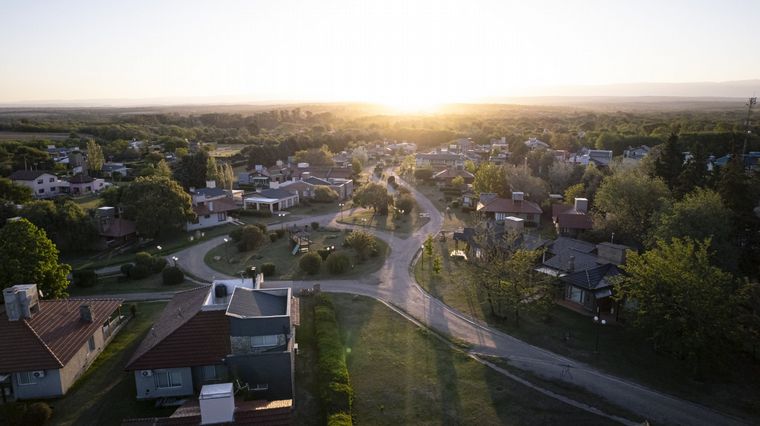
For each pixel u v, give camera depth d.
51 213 72.50
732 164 64.19
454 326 46.97
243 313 35.69
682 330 37.09
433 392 36.00
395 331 45.78
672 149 80.12
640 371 38.66
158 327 39.16
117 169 136.75
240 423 26.19
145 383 34.59
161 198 77.44
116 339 44.03
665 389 36.25
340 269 61.88
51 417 32.91
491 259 52.09
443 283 58.53
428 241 66.75
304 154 156.00
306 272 62.34
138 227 75.69
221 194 98.75
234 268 65.00
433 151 174.75
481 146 190.38
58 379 34.91
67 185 116.06
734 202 57.94
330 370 36.59
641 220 65.19
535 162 123.75
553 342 43.50
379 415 33.31
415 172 134.25
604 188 70.25
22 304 37.16
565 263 55.28
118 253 72.50
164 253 71.00
